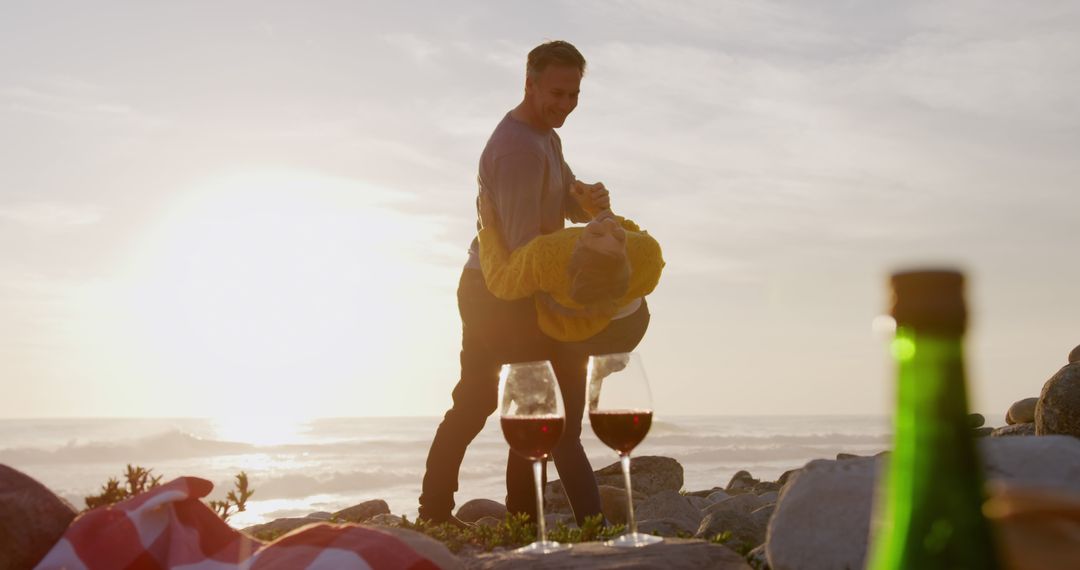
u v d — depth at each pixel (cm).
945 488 99
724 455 6588
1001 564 100
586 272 399
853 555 250
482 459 5591
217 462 5438
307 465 5356
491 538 375
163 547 270
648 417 293
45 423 10581
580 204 468
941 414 98
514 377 297
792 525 264
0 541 270
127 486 341
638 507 722
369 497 4022
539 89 447
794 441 7844
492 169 448
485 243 445
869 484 261
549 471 3183
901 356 101
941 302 96
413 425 10925
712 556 277
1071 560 110
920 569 101
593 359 301
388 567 255
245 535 280
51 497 289
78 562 264
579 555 277
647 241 434
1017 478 247
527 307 439
